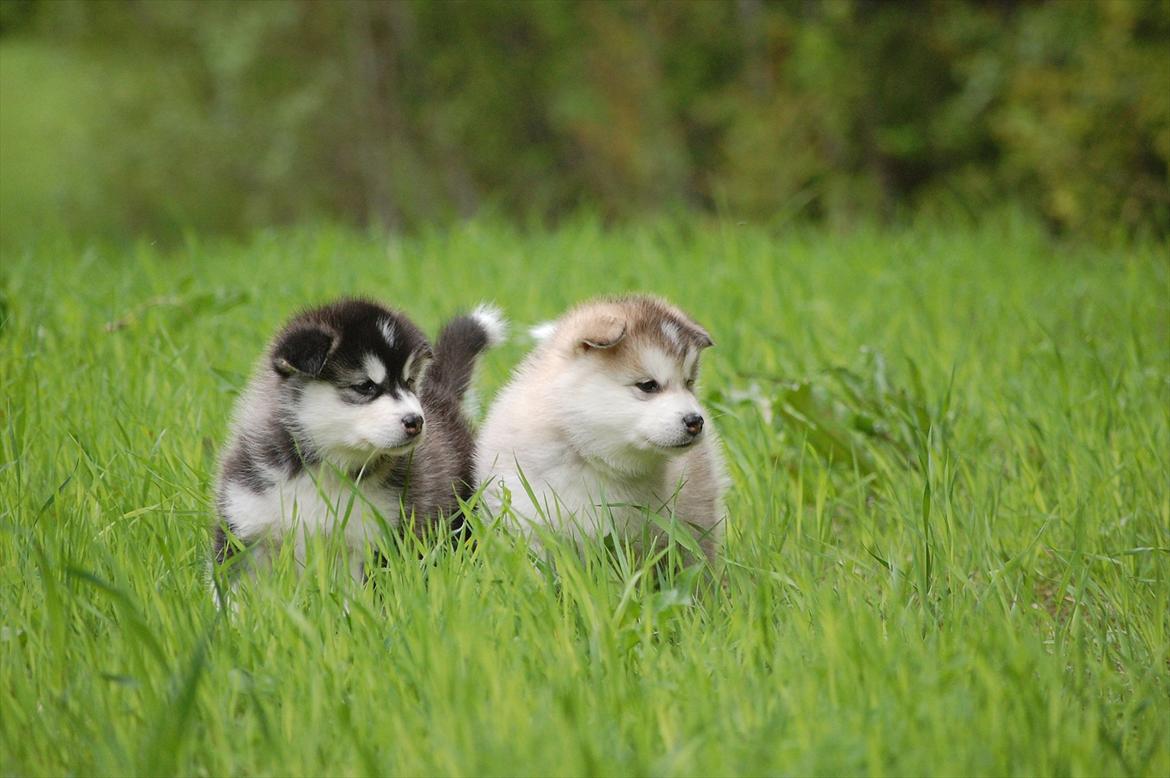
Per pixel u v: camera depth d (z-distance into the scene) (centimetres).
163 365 1170
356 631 727
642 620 745
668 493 934
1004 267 1811
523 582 774
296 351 868
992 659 685
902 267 1756
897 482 1020
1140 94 2533
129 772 609
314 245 1920
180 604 747
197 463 991
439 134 4525
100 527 862
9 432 943
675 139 4100
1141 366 1262
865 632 711
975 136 3200
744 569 844
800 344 1369
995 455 1144
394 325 912
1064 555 898
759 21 3791
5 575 802
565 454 922
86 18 4703
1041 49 2809
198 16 4484
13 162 4306
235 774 618
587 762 577
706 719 634
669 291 1572
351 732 621
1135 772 615
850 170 3434
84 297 1420
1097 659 776
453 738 611
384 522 823
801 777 589
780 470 1052
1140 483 1016
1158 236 2523
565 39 4372
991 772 598
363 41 4497
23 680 668
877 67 3353
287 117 4275
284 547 825
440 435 970
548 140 4578
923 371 1276
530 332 1011
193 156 4425
